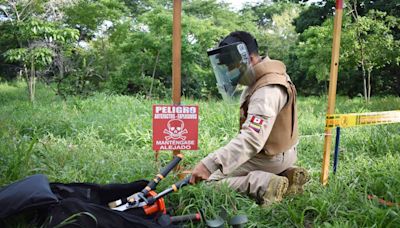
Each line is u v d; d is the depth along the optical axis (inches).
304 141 232.5
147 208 112.1
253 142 121.9
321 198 133.0
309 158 203.6
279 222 124.7
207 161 120.6
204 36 549.3
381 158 194.7
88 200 115.2
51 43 468.8
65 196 115.0
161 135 148.8
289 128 135.4
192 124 149.8
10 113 279.4
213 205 124.3
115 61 585.6
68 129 255.0
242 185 136.6
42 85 571.5
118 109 348.2
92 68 540.7
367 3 633.0
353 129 258.2
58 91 483.2
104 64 577.3
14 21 410.3
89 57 568.1
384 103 471.5
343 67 589.3
